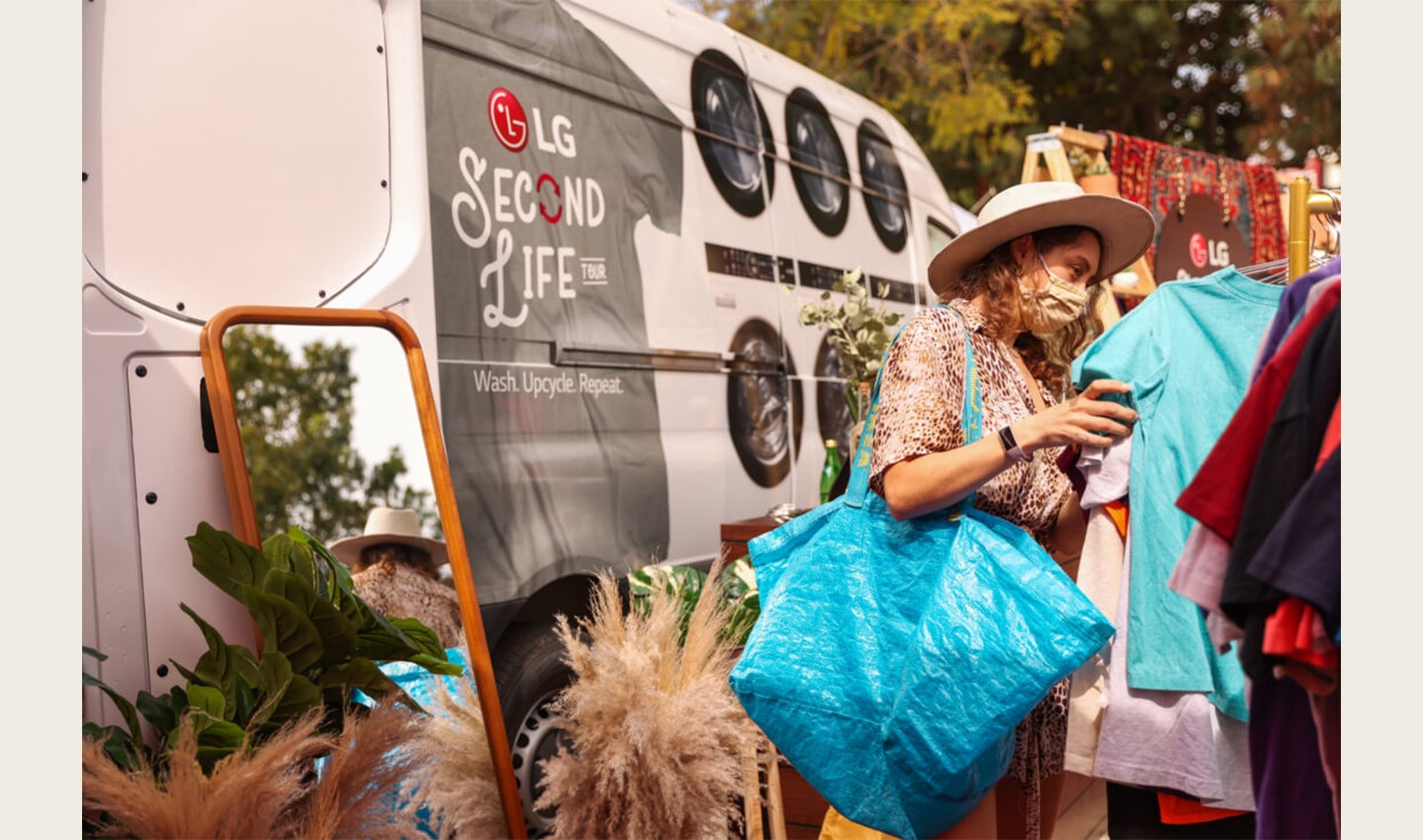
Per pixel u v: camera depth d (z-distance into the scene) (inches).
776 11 614.2
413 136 141.6
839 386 223.3
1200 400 104.8
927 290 259.0
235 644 117.8
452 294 144.3
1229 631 77.9
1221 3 639.1
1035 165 227.8
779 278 206.7
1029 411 108.2
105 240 115.6
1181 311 107.4
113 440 114.6
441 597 133.6
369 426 131.6
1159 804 115.3
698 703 119.3
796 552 107.2
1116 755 106.0
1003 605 97.0
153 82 120.2
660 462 173.9
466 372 145.1
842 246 228.1
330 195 134.7
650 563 170.1
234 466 118.9
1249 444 76.1
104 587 113.4
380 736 111.0
